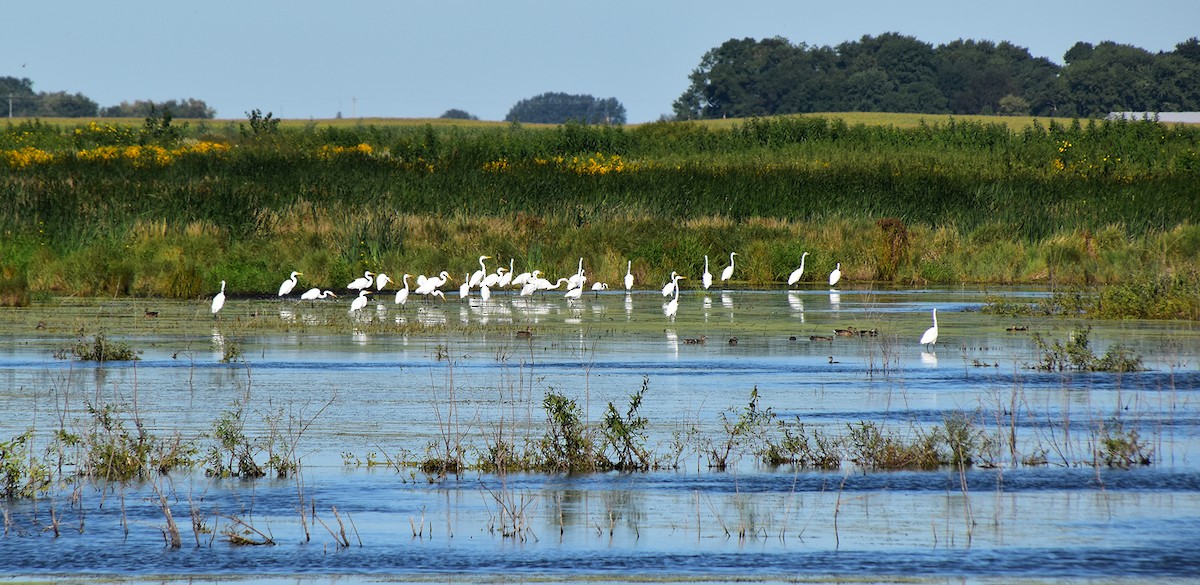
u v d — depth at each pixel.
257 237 36.72
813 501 11.42
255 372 18.64
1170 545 10.05
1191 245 37.09
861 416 15.08
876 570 9.52
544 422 14.69
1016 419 15.00
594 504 11.34
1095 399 16.39
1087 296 30.61
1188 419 14.95
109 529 10.62
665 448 13.44
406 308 29.84
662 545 10.14
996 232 40.97
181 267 32.00
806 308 29.80
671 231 39.69
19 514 11.10
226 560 9.81
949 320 26.69
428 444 12.96
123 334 23.50
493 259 36.56
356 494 11.67
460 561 9.76
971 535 10.34
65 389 16.88
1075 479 12.14
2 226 34.72
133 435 13.76
